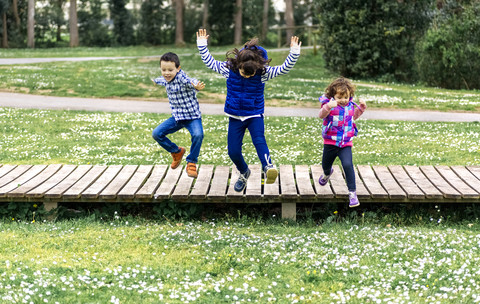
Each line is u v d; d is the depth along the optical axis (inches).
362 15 1229.7
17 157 453.7
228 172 375.6
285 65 261.7
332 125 292.7
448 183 347.6
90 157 454.6
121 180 354.9
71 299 207.2
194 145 293.9
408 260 253.6
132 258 258.8
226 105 272.1
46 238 286.4
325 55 1317.7
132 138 538.9
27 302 201.9
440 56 1063.0
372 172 372.2
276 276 235.3
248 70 255.3
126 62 1409.9
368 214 331.0
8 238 284.4
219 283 227.3
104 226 312.7
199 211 335.0
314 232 302.5
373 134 559.5
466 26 1035.9
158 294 215.2
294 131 577.0
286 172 374.3
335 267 244.2
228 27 2699.3
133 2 2829.7
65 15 2945.4
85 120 630.5
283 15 3019.2
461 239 281.0
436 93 930.7
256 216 340.2
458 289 217.8
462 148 489.1
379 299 208.5
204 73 1157.1
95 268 242.1
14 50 2033.7
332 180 351.3
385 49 1245.7
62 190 329.1
